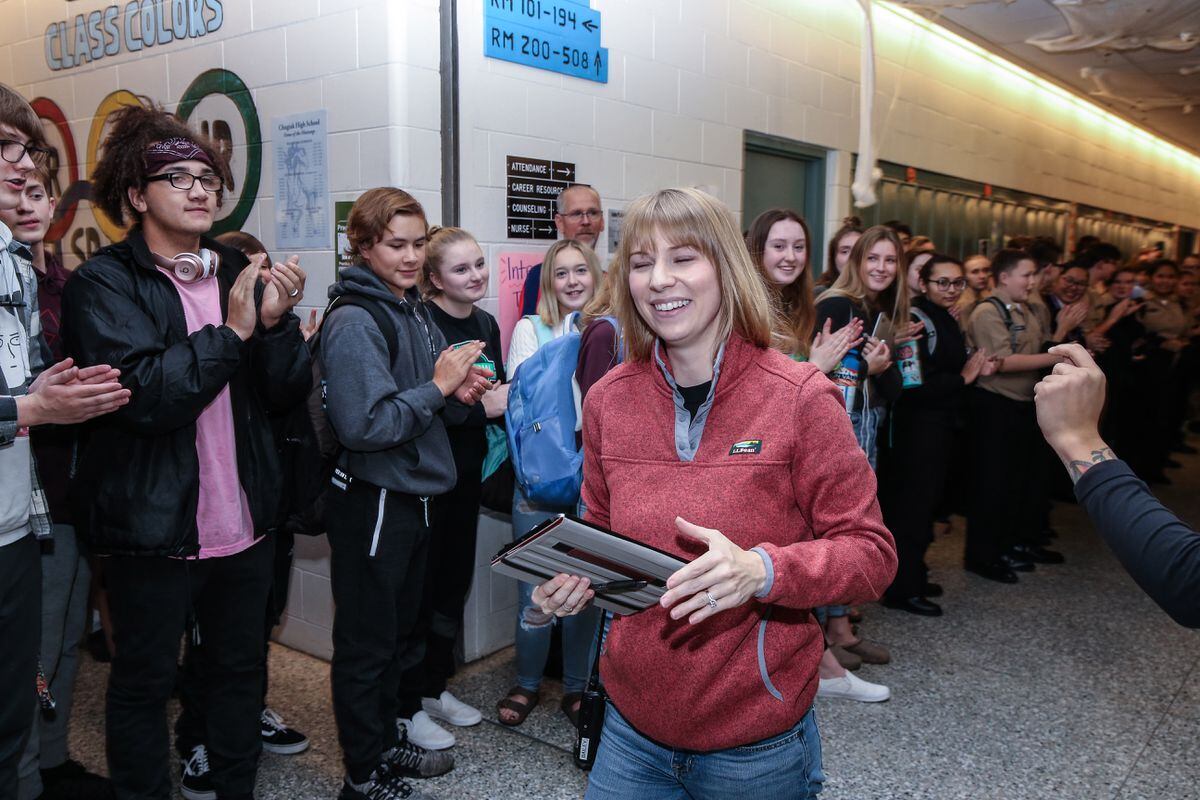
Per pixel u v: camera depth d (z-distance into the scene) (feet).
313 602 11.20
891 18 19.98
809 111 17.19
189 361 6.18
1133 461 22.48
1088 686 10.94
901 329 11.48
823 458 4.33
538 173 11.47
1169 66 24.35
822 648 4.79
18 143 5.82
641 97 13.08
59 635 7.86
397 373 7.73
